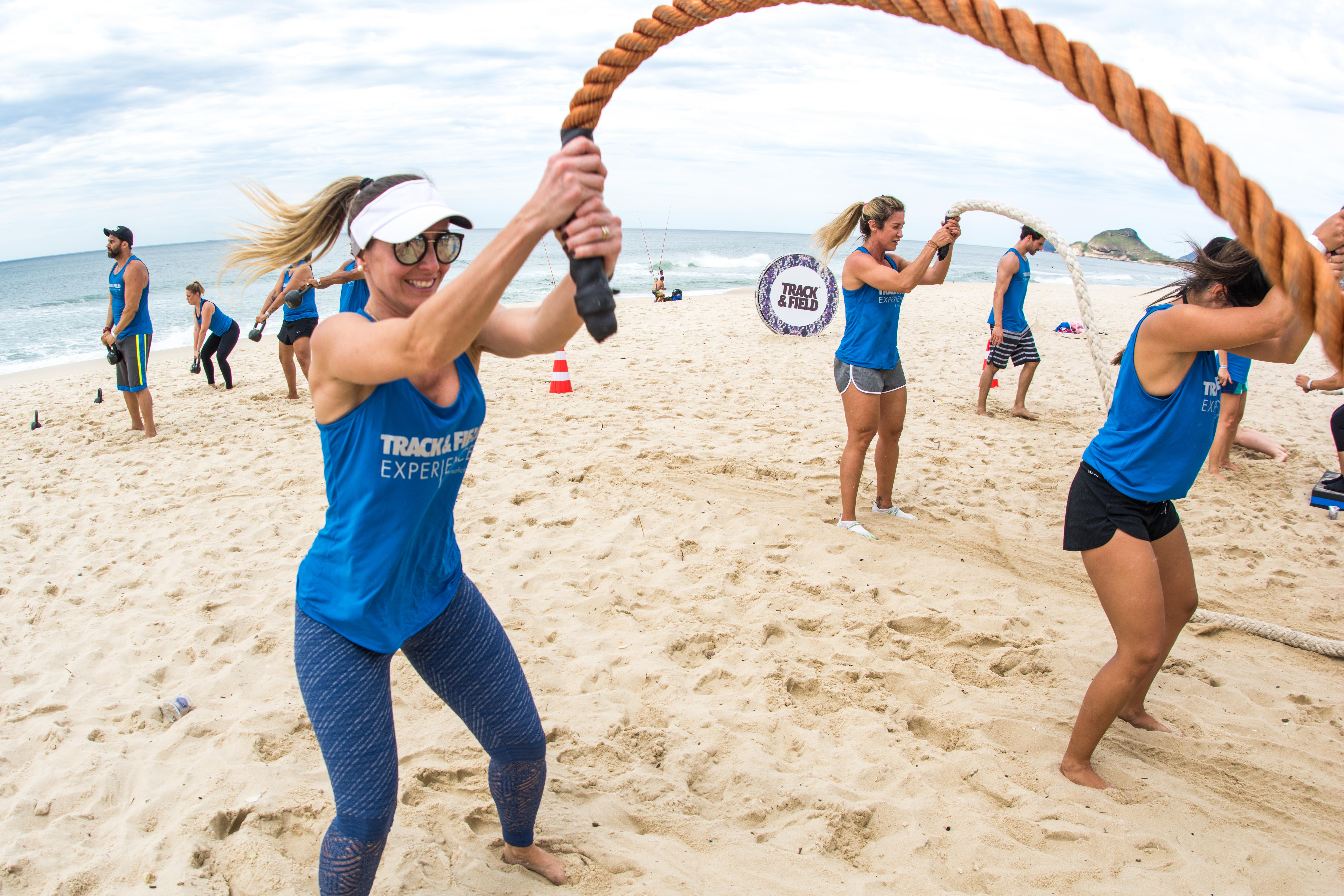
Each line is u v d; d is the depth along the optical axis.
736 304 21.23
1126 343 14.29
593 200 1.42
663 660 3.81
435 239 1.88
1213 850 2.71
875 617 4.23
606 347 12.89
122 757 3.18
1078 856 2.68
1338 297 0.92
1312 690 3.71
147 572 4.95
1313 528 5.59
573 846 2.63
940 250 4.61
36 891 2.53
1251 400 10.00
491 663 2.21
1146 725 3.36
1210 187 0.98
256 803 2.84
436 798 2.88
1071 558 5.03
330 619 1.97
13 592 4.71
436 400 1.90
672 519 5.48
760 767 3.05
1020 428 7.82
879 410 5.14
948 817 2.84
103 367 15.12
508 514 5.59
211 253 108.00
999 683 3.72
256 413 8.95
